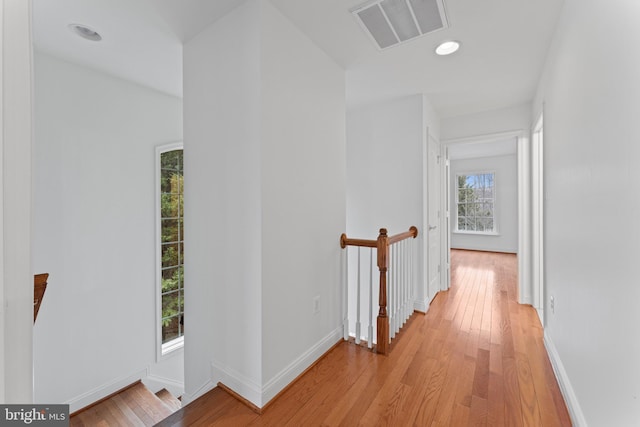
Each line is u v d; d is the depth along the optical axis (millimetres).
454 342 2316
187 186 2113
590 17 1262
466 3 1665
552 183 2074
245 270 1699
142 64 2418
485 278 4367
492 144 5746
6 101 498
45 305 2281
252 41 1627
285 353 1786
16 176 511
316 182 2070
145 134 2893
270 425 1489
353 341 2375
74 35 2000
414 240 3055
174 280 3227
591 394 1269
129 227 2785
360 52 2172
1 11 494
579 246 1459
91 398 2516
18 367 520
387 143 3238
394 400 1638
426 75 2559
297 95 1881
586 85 1322
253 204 1645
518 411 1534
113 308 2670
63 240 2363
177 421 1524
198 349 2043
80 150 2453
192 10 1735
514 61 2307
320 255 2117
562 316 1789
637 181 890
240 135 1708
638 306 883
